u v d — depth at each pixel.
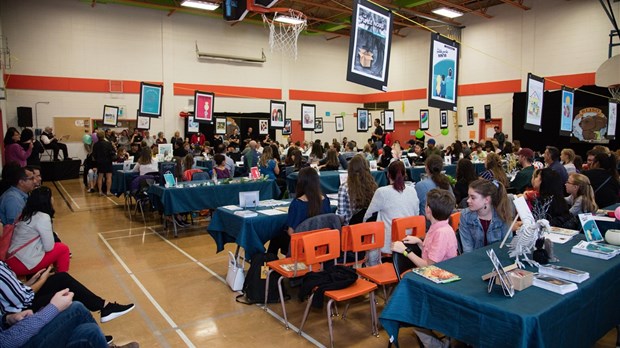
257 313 3.52
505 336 1.74
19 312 2.35
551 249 2.36
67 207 8.48
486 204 2.86
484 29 14.88
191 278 4.39
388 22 3.82
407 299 2.13
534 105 6.22
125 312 3.21
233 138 13.48
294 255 3.14
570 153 6.18
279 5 14.41
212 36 15.71
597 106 12.01
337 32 17.78
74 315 2.26
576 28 12.50
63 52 13.21
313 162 8.41
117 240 5.94
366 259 3.53
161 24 14.73
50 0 12.92
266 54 16.98
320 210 3.62
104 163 10.08
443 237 2.62
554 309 1.79
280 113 10.22
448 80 4.51
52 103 13.16
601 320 2.21
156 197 6.32
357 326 3.25
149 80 14.61
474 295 1.92
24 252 3.35
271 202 4.77
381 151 11.11
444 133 15.03
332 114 19.08
